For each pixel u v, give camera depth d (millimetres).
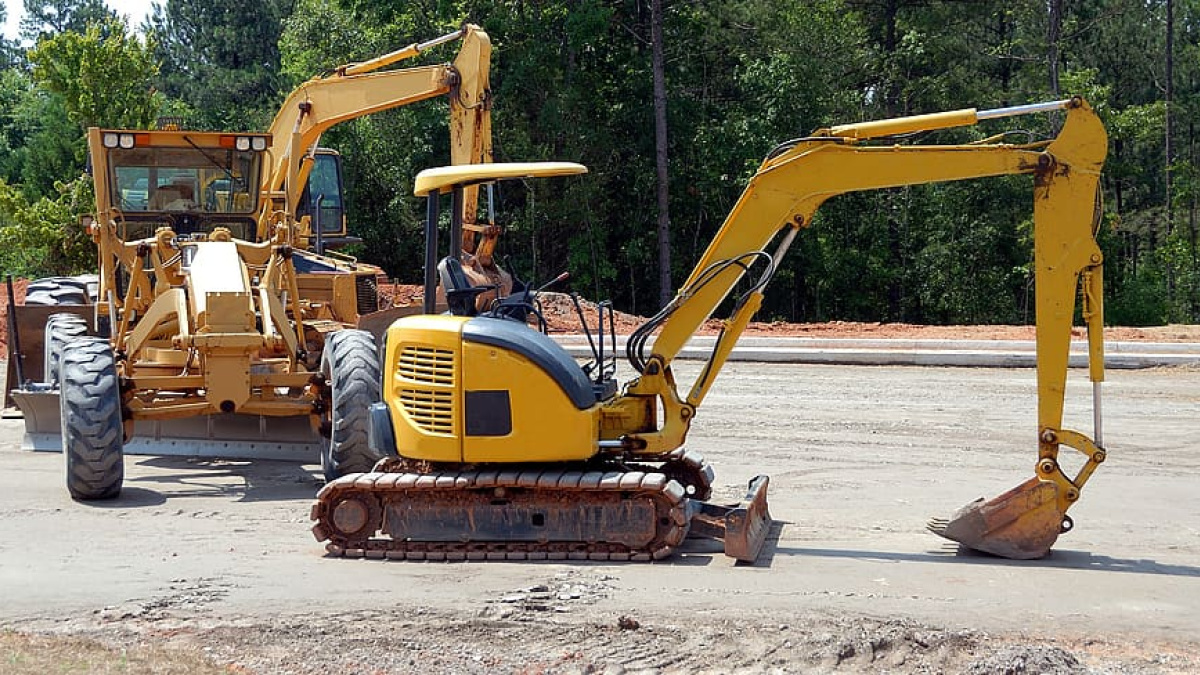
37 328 14078
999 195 43219
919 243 43906
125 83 32969
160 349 11414
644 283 42125
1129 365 19562
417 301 22766
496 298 8953
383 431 8406
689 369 19781
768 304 43625
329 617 6773
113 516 9688
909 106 43656
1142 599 7273
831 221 42875
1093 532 9359
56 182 33906
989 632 6570
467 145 13148
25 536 8922
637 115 40031
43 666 5805
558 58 39094
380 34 41094
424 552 8180
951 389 17453
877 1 44562
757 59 40000
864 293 43219
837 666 6062
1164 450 13320
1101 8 52156
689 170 40344
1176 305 47344
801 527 9445
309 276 13969
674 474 9391
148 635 6469
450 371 8148
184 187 13273
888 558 8312
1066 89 44531
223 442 12336
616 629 6527
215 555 8336
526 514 8148
